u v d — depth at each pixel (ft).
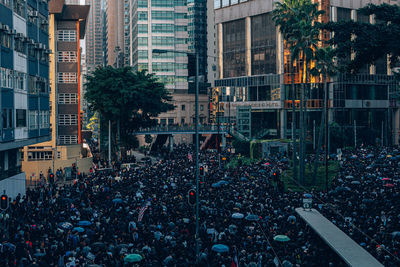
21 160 222.28
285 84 338.13
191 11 440.04
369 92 337.93
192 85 439.22
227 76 379.96
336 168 178.40
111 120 248.52
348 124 335.67
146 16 428.56
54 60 230.07
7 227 88.53
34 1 141.28
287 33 181.37
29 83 134.72
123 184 133.59
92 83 235.61
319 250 61.57
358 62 114.83
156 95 246.68
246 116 301.43
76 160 202.08
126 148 264.52
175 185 124.98
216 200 98.12
